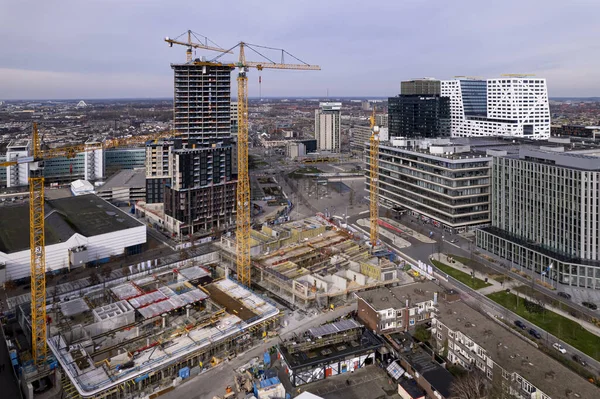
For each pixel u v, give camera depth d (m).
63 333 144.00
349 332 143.62
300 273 196.00
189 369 134.88
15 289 192.75
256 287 197.12
